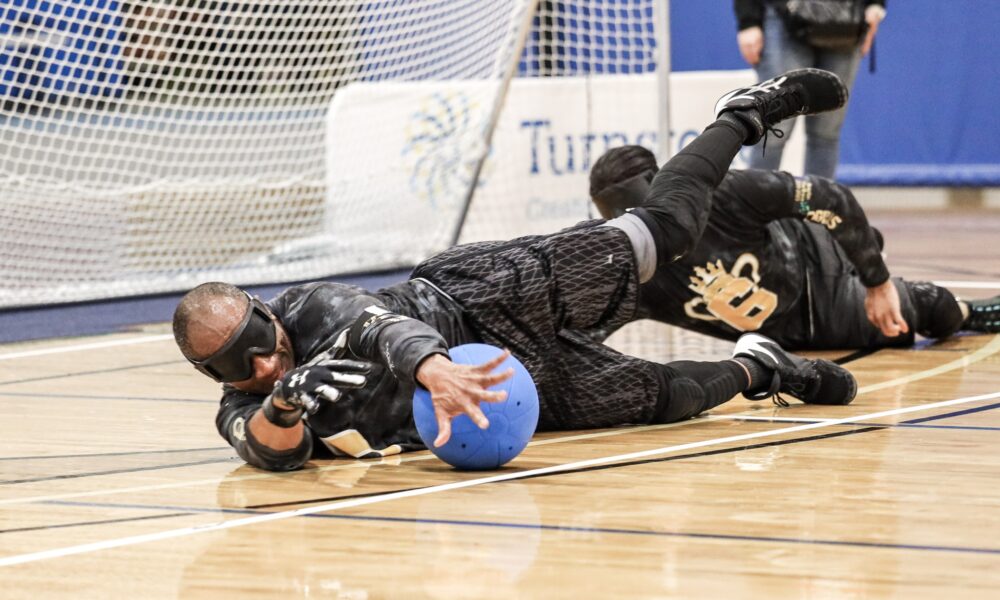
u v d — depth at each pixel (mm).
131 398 7129
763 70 10953
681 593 3457
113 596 3553
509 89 13719
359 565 3793
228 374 5035
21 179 13617
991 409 6047
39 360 8672
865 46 10945
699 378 5934
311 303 5184
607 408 5742
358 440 5340
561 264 5426
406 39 13812
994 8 19688
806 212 6980
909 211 20281
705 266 7121
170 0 12242
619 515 4281
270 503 4629
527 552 3875
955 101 20094
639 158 6965
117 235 13977
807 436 5543
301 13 12867
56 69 12312
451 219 14203
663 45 11422
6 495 4844
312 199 14586
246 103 13609
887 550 3811
